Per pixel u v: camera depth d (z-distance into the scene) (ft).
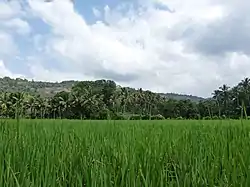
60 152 14.05
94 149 13.55
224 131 18.57
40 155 12.60
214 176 11.47
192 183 10.64
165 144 15.84
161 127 27.30
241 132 16.42
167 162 13.10
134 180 10.38
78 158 12.85
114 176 11.01
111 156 13.06
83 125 29.76
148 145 14.89
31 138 16.98
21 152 13.14
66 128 23.82
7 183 9.96
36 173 11.07
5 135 16.37
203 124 24.84
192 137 16.94
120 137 18.11
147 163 11.74
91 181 10.55
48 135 18.43
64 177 11.10
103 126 26.40
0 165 10.89
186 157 13.03
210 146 15.05
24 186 10.03
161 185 10.32
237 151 12.73
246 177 10.75
